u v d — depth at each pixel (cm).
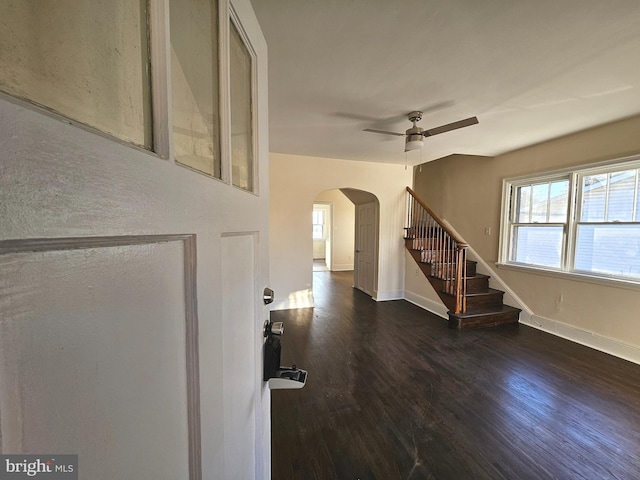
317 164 465
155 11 42
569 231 340
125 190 33
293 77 206
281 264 461
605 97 233
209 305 52
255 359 87
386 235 511
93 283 29
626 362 281
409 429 188
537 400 219
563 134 329
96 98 34
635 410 207
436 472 156
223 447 57
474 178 478
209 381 52
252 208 83
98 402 29
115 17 36
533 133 324
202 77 61
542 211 377
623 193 295
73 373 26
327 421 196
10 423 21
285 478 152
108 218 30
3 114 20
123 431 33
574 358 289
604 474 155
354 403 216
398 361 284
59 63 30
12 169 21
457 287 380
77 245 27
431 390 233
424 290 474
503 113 266
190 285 47
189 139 55
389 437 181
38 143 23
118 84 37
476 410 207
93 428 29
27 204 22
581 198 331
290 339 339
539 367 271
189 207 46
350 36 162
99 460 29
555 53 176
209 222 53
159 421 39
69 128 26
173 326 42
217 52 64
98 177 29
